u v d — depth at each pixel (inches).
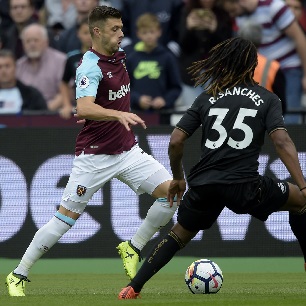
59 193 1643.7
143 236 1185.4
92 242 1644.9
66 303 914.7
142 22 1798.7
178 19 2005.4
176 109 1809.8
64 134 1642.5
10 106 1846.7
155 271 964.6
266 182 935.0
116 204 1641.2
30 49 1936.5
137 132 1625.2
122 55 1099.3
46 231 1098.1
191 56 1878.7
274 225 1632.6
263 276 1366.9
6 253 1651.1
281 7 1818.4
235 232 1633.9
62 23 2166.6
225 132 928.3
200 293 1035.3
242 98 933.2
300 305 865.5
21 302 939.3
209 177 926.4
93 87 1044.5
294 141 1622.8
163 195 1144.2
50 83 1947.6
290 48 1844.2
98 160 1113.4
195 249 1646.2
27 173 1646.2
